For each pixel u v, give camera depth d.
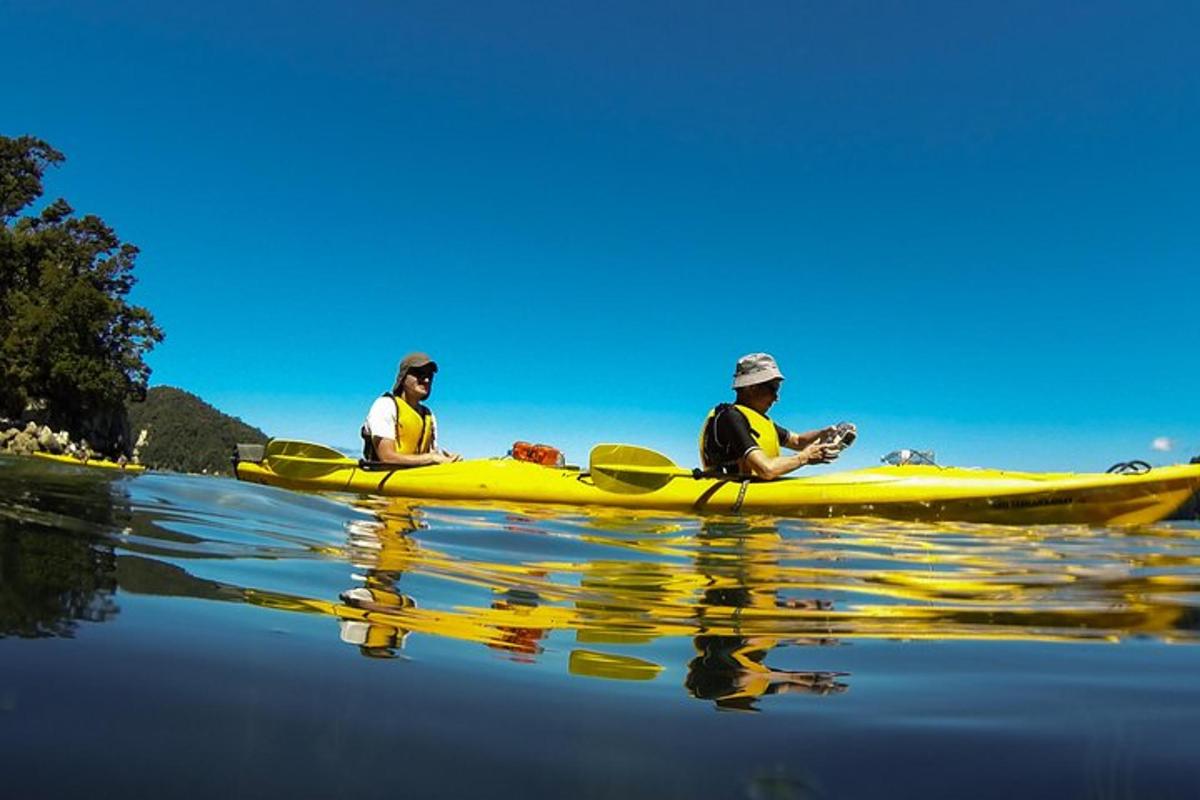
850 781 0.87
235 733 0.89
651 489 5.77
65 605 1.38
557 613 1.92
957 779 0.89
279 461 7.41
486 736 0.96
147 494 3.53
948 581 2.75
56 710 0.90
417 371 7.22
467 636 1.54
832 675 1.38
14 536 2.05
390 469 6.71
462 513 4.76
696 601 2.22
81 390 38.69
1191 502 4.95
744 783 0.85
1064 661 1.52
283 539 2.71
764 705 1.17
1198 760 0.96
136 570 1.78
